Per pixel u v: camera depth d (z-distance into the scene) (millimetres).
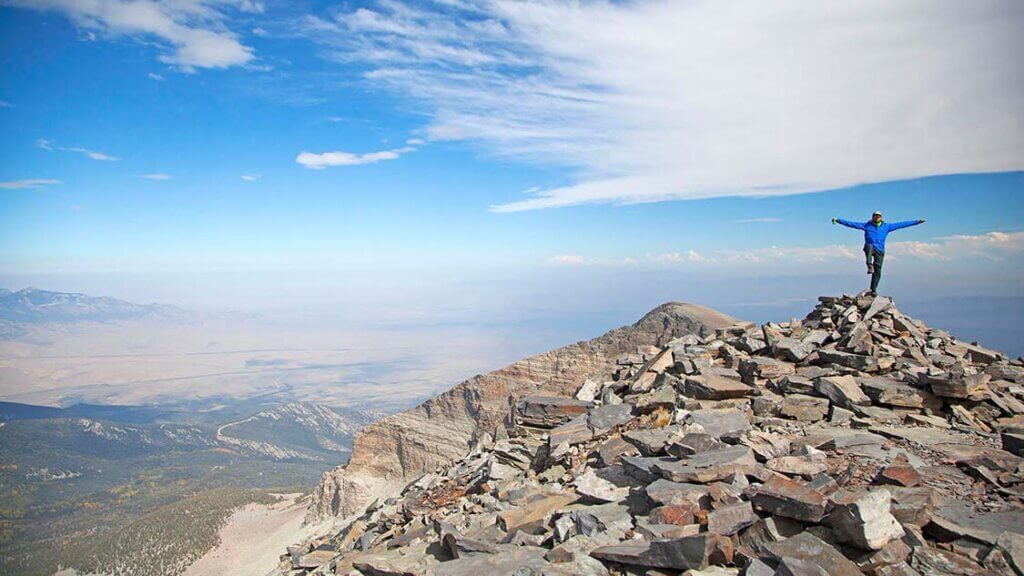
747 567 9125
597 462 16625
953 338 23312
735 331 26359
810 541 9367
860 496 9984
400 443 67438
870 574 9086
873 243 24875
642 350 27797
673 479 12828
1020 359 21141
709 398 19266
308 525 75500
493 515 14922
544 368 58188
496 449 21734
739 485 11977
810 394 18703
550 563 10641
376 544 18641
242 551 98875
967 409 16984
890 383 18203
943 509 10961
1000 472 12352
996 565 8945
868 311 23625
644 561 9914
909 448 14344
